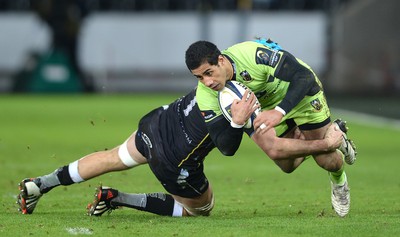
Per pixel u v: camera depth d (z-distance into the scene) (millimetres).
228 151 20578
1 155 40125
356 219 21203
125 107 80312
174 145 21297
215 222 20797
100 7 104312
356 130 57094
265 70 20547
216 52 19750
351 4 96750
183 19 105625
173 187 21672
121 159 21969
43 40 103500
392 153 42688
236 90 20109
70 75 103938
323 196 26891
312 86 20703
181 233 19109
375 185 29812
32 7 102875
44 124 61250
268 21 104875
